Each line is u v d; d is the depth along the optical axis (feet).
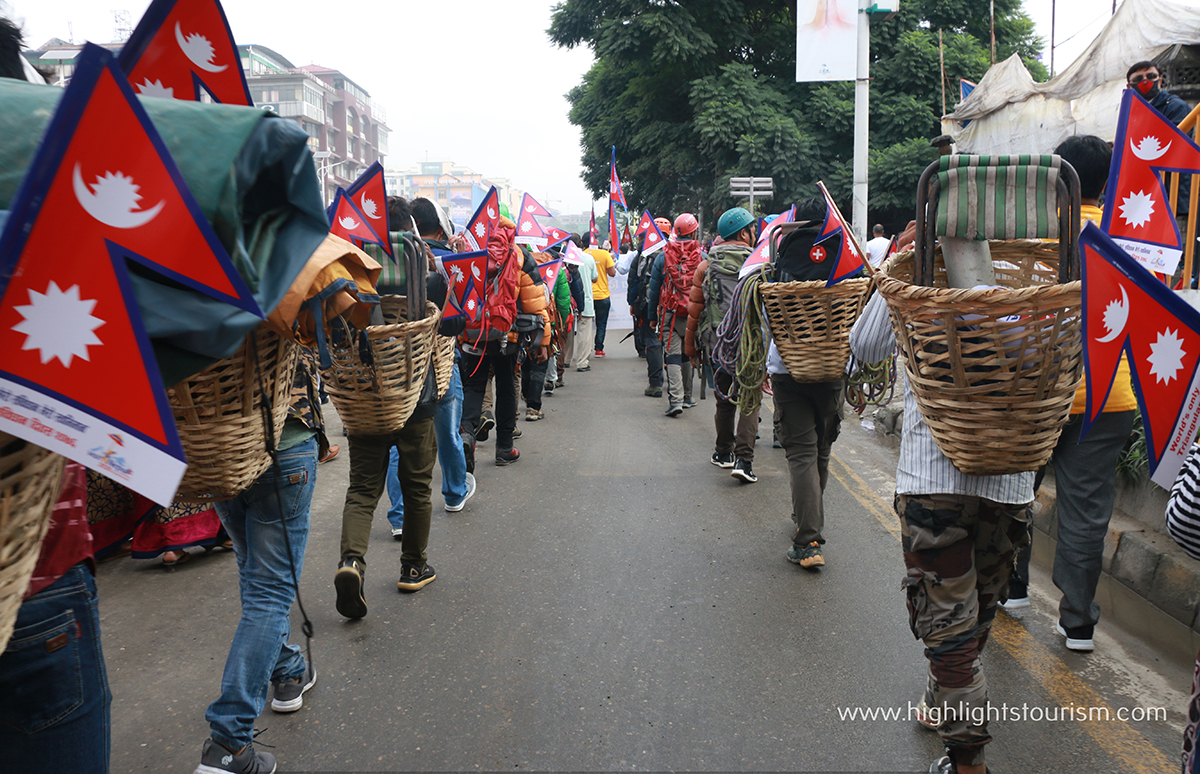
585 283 38.50
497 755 8.68
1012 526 7.93
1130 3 26.66
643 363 42.47
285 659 9.53
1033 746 8.70
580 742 8.90
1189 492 4.93
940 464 7.73
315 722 9.34
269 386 6.66
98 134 3.11
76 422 3.23
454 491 17.22
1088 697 9.70
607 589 13.11
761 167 73.10
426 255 10.87
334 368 10.21
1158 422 4.94
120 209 3.24
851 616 11.98
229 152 4.60
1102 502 10.41
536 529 16.16
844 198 73.77
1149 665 10.46
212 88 6.15
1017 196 7.06
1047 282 8.36
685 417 27.58
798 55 38.70
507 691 9.99
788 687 10.00
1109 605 12.28
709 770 8.38
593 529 16.11
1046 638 11.23
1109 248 4.72
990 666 10.46
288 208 5.61
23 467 3.44
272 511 8.35
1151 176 8.10
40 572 4.98
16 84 4.23
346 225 10.44
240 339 4.16
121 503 14.39
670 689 9.99
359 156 313.53
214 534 14.35
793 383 13.39
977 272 7.61
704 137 73.41
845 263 11.68
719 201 77.61
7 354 3.08
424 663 10.72
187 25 5.94
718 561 14.28
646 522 16.49
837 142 76.89
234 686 8.00
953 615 7.72
